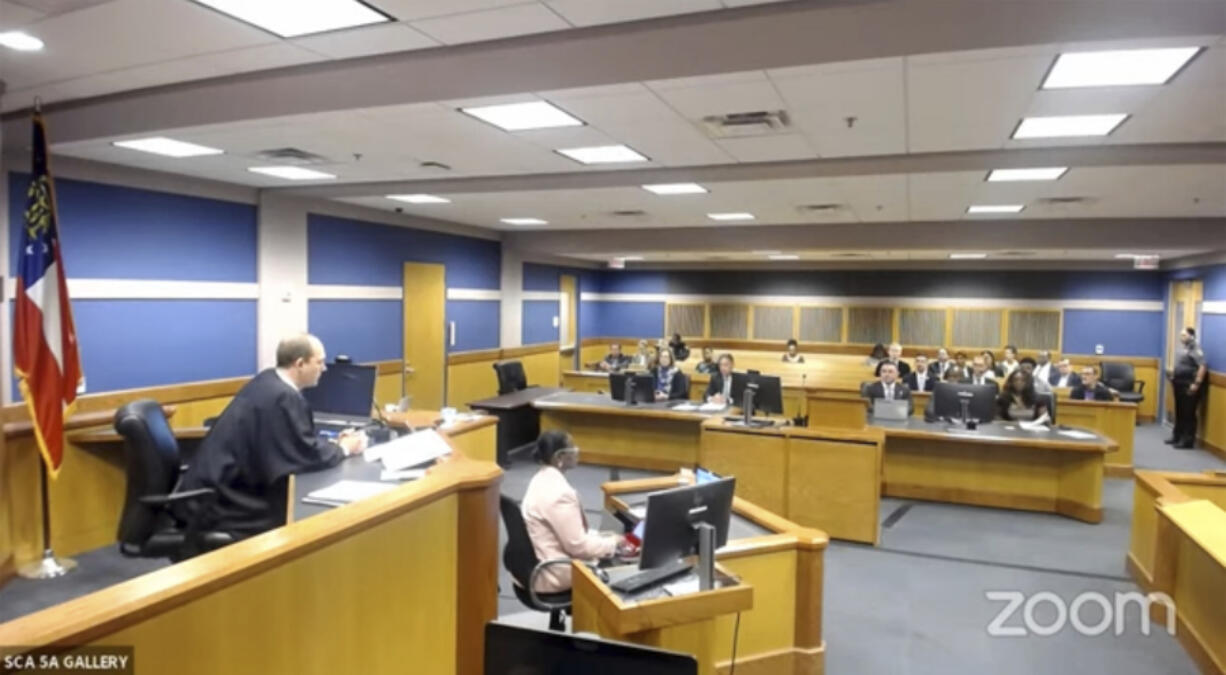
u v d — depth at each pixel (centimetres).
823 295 1394
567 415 743
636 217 855
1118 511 598
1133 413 709
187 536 270
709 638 244
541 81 327
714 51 286
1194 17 241
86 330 539
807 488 509
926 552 489
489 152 501
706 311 1474
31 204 379
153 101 373
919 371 862
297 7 264
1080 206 682
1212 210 698
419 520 233
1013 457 597
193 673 153
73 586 396
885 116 386
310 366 288
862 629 374
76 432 439
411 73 324
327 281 762
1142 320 1174
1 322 457
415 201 746
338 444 322
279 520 270
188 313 618
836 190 613
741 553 301
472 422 497
